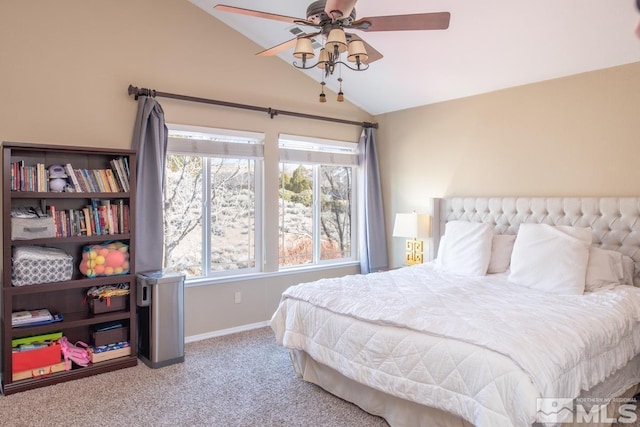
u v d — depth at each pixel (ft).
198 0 12.70
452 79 13.65
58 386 9.53
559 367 6.04
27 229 9.40
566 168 12.16
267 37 13.87
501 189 13.67
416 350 7.10
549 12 9.71
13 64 10.06
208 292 13.26
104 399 8.91
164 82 12.28
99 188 10.54
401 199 16.87
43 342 9.80
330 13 7.48
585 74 11.74
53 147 9.60
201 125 12.96
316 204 16.46
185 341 12.75
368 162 17.06
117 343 10.78
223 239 13.87
